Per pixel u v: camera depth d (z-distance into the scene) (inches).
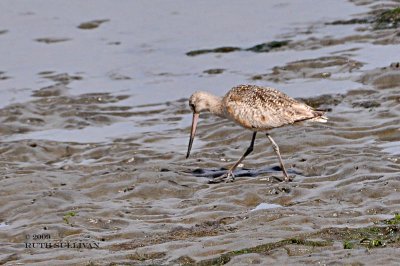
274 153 645.9
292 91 787.4
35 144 697.6
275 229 495.2
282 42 940.0
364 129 671.8
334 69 832.9
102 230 525.7
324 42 919.0
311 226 498.9
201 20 1046.4
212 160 641.6
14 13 1088.8
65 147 695.1
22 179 607.2
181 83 853.8
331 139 656.4
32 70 910.4
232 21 1034.1
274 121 596.4
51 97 823.7
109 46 980.6
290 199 557.0
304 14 1030.4
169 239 499.2
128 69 906.1
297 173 603.8
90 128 746.2
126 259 472.4
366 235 479.5
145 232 512.7
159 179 599.5
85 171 637.3
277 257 454.9
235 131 698.2
